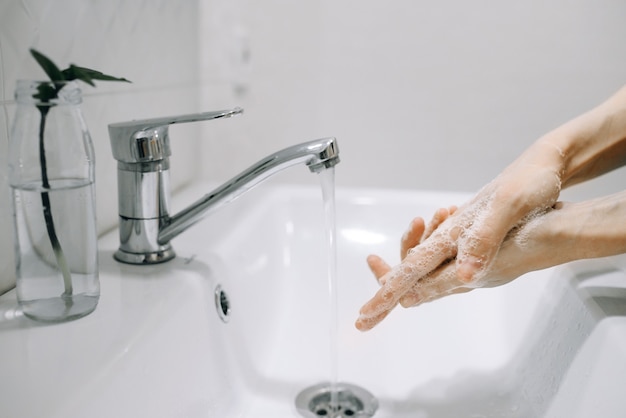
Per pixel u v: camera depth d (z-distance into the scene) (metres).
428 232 0.50
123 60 0.60
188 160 0.80
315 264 0.69
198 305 0.48
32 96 0.36
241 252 0.59
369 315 0.43
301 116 0.87
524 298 0.56
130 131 0.48
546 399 0.43
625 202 0.39
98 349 0.37
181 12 0.73
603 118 0.46
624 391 0.34
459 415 0.49
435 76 0.83
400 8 0.81
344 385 0.54
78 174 0.39
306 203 0.73
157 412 0.40
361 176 0.88
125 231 0.51
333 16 0.83
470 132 0.84
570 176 0.47
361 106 0.86
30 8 0.46
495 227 0.38
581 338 0.42
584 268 0.50
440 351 0.57
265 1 0.84
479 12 0.80
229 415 0.49
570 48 0.79
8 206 0.45
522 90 0.81
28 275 0.39
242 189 0.48
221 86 0.85
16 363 0.35
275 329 0.61
